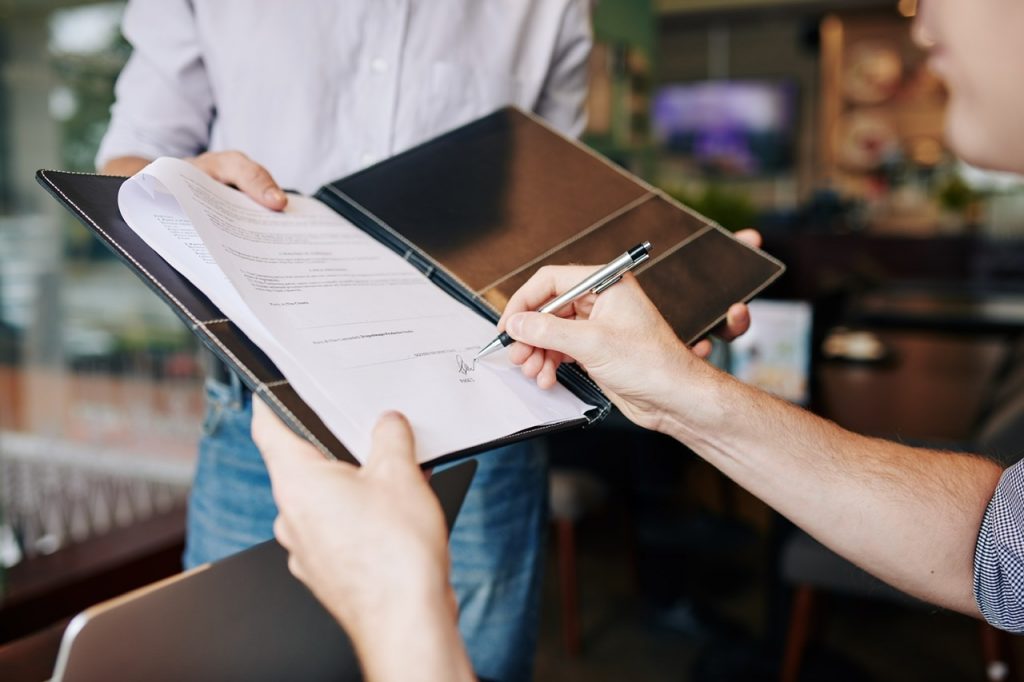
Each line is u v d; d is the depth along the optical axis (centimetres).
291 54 109
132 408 298
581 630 266
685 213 99
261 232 77
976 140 67
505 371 75
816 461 86
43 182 68
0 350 371
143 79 115
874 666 244
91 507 231
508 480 112
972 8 64
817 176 888
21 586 177
